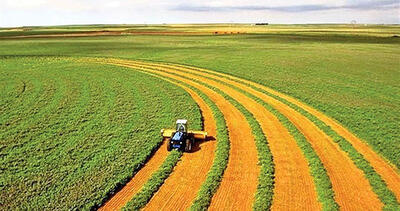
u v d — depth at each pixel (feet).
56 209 56.39
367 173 68.03
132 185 65.05
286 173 68.59
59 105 121.29
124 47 311.88
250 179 66.18
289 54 260.42
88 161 74.54
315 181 65.10
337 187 63.21
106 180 65.98
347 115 106.73
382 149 80.02
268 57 243.60
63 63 219.41
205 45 331.98
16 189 62.85
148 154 77.92
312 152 78.18
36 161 74.69
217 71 191.21
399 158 74.95
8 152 79.97
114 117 106.63
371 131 91.86
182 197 60.34
